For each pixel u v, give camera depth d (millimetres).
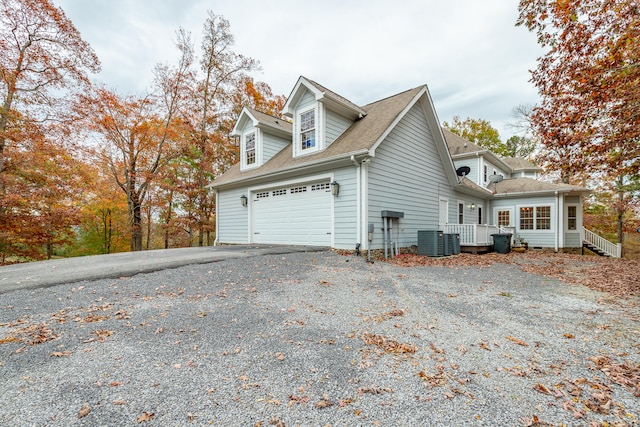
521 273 7391
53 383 2334
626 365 2756
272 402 2148
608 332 3537
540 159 10281
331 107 10031
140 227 17094
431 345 3133
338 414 2029
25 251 12953
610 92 5859
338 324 3650
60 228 13109
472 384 2424
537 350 3051
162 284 5086
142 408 2057
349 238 8742
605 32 5789
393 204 9695
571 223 15578
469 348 3076
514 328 3639
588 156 7152
